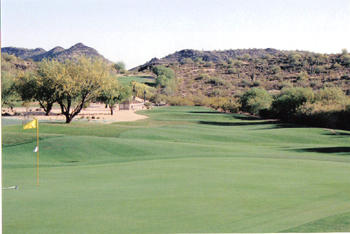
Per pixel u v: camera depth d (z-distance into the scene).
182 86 135.50
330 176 12.58
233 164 15.67
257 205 8.89
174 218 7.92
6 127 36.25
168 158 18.80
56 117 52.62
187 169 14.38
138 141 25.88
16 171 14.83
